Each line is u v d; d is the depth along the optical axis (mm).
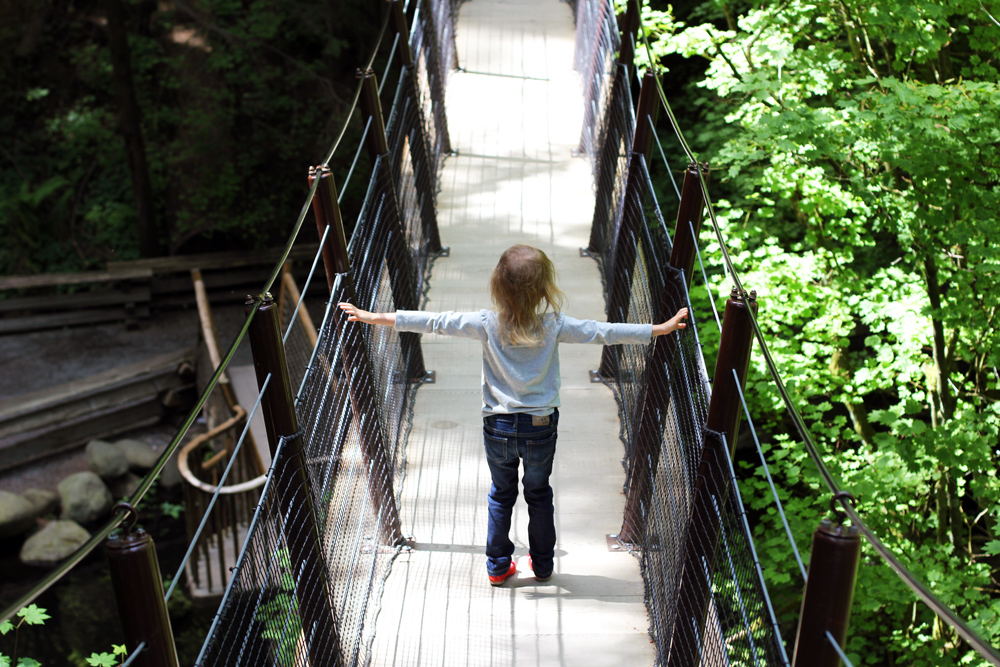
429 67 5879
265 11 15531
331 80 16266
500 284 2572
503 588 3105
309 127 15938
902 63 6109
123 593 1368
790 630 8062
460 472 3703
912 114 5348
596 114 6035
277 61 16203
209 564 7020
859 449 7246
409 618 2973
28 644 8047
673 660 2623
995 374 6918
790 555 6457
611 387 4281
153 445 10945
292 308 8633
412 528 3398
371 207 3650
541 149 6500
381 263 3789
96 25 16641
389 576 3156
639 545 3254
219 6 15508
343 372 2957
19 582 8875
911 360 6906
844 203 6676
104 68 16250
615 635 2924
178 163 16062
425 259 5105
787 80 6227
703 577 2428
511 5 8938
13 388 11953
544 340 2660
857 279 7141
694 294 7953
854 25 6488
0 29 15992
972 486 6020
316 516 2395
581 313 4727
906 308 6789
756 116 6992
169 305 13992
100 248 15906
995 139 5199
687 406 2715
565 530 3402
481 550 3291
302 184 16016
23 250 15531
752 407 7375
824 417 9727
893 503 6695
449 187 6035
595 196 5820
